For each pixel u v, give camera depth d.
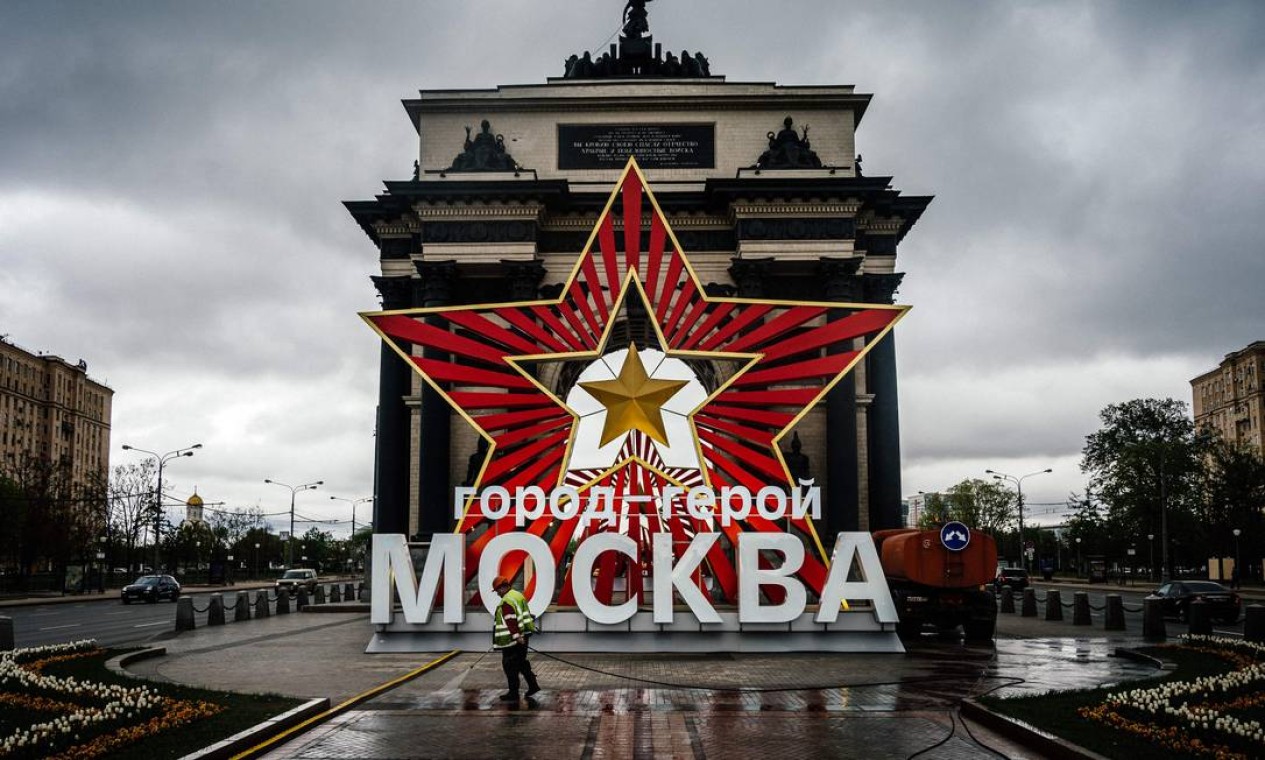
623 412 31.92
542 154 66.06
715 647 29.94
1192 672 24.19
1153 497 119.06
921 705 21.08
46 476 110.38
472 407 32.62
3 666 23.34
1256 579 117.31
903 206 66.88
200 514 198.88
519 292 62.22
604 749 16.70
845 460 61.16
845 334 32.97
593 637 30.00
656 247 34.00
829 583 30.00
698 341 33.19
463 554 30.47
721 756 16.17
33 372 185.75
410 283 66.38
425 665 27.17
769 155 63.78
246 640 36.66
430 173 64.06
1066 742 15.82
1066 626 45.16
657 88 66.19
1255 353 180.25
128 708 18.69
